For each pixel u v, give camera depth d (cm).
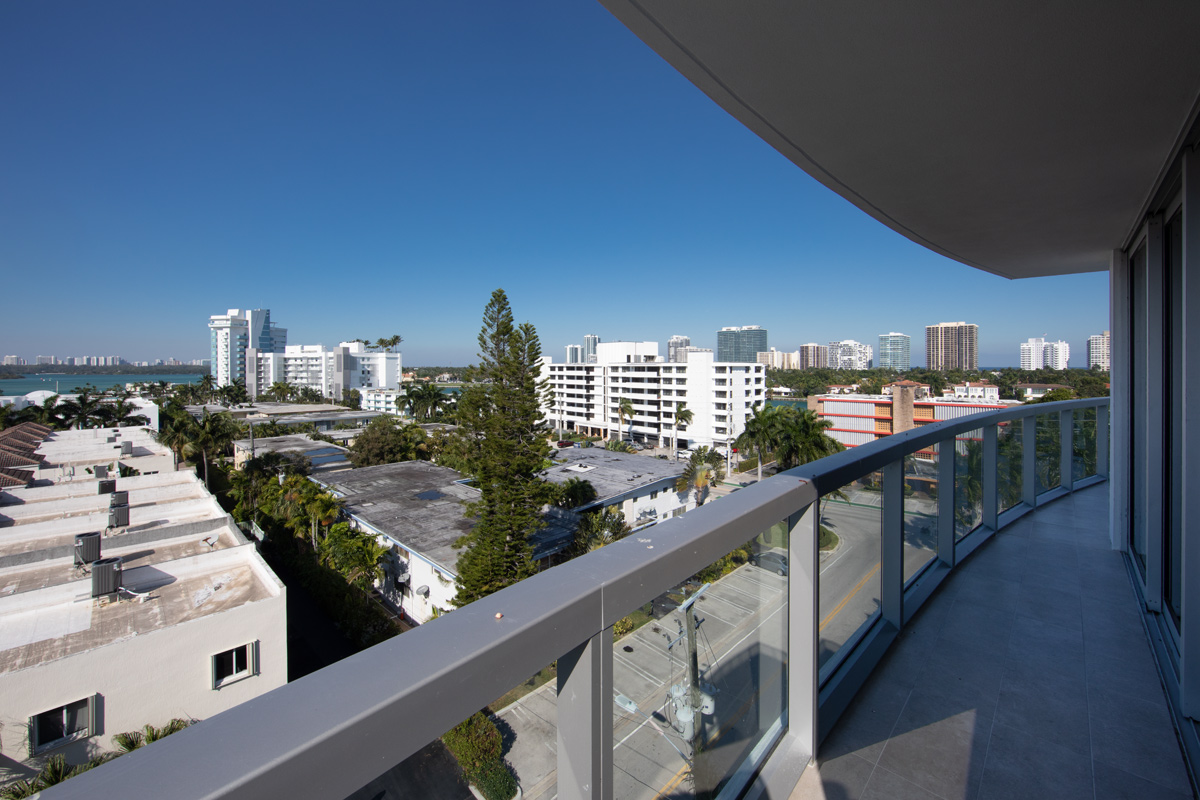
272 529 1875
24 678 586
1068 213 262
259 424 4309
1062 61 143
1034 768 152
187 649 686
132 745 630
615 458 2725
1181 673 169
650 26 137
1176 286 232
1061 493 425
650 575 90
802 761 149
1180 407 224
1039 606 246
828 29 133
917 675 197
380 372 9425
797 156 205
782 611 153
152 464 1873
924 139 190
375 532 1529
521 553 1282
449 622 67
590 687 80
